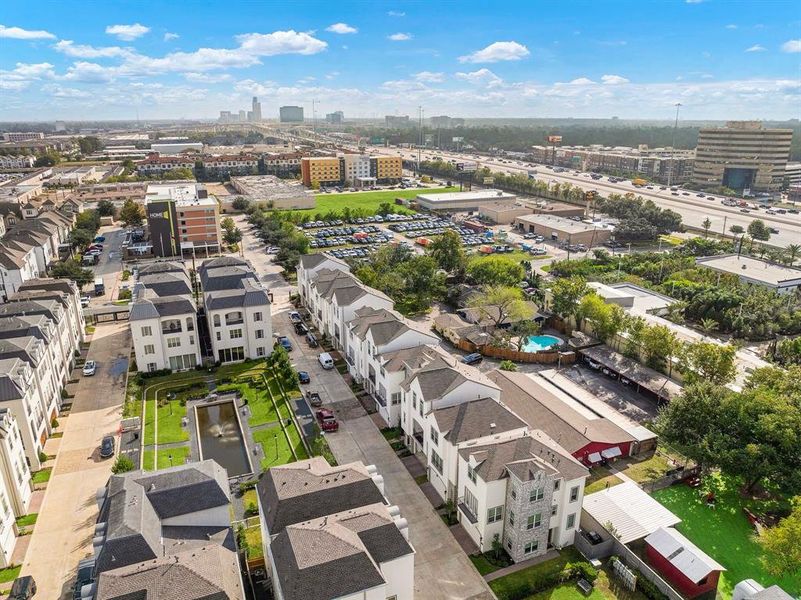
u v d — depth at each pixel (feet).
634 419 280.31
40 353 269.64
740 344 370.53
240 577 159.74
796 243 626.64
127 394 303.07
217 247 609.01
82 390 310.04
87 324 403.95
